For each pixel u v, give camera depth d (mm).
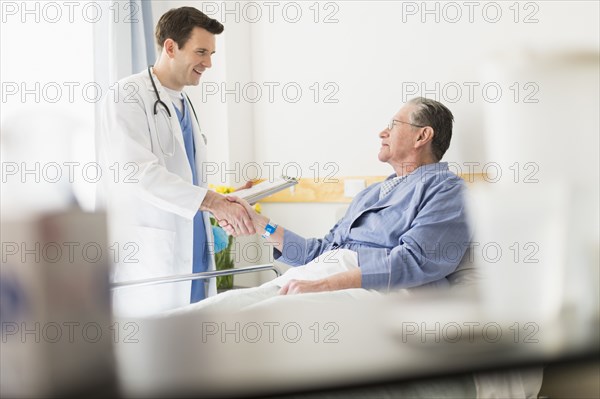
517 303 161
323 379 142
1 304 133
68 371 135
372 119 2162
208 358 147
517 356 158
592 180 159
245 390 138
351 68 2199
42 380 134
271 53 2422
